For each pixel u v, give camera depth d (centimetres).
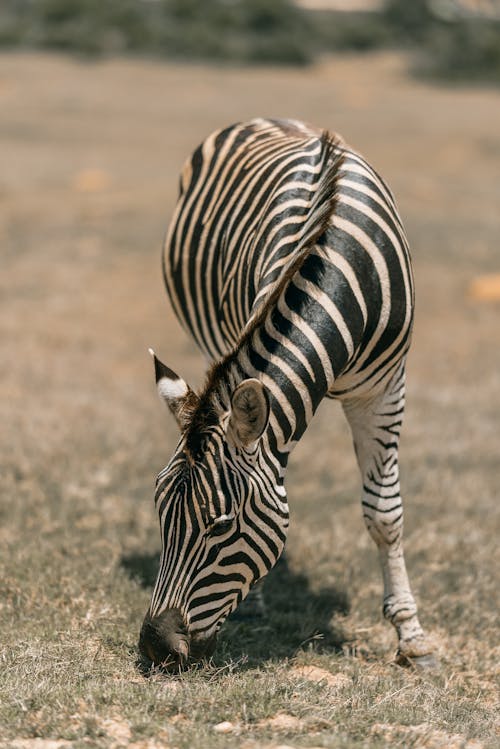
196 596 881
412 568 1454
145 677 990
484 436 2055
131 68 11369
